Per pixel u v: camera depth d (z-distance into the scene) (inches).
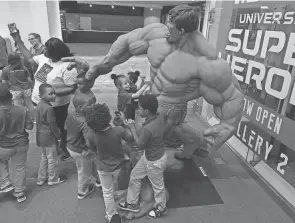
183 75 97.3
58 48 112.9
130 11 770.2
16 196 103.1
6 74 154.2
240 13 142.0
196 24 91.4
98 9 746.2
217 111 108.5
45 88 101.0
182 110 108.3
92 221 95.5
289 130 105.4
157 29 104.3
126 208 100.0
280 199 113.0
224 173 131.2
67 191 111.6
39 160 134.3
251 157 141.6
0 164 103.7
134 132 92.3
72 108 192.2
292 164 108.8
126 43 112.5
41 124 103.1
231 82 101.3
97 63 115.3
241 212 104.2
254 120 129.9
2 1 217.9
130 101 126.5
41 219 95.7
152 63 103.5
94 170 113.3
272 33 115.0
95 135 83.6
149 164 89.0
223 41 162.6
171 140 142.6
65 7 719.1
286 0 105.4
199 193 114.5
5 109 94.0
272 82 115.6
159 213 98.2
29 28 229.5
